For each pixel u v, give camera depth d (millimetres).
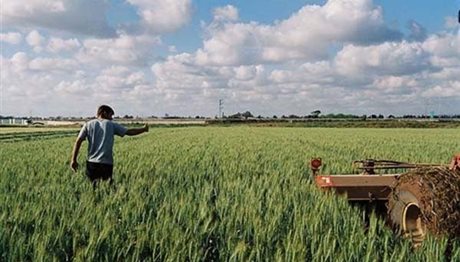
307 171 13422
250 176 12625
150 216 6848
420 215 6027
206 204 7574
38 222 6301
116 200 7895
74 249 5500
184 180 11680
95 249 5336
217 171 13617
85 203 7574
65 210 7250
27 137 44656
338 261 4961
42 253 5020
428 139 38438
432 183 5871
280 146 26859
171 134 50125
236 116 169125
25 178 11398
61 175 12398
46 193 8750
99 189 9141
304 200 8055
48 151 22297
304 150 23219
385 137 42688
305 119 134875
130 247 5629
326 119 134875
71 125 108812
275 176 11328
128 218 6703
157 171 13141
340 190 7332
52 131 64750
